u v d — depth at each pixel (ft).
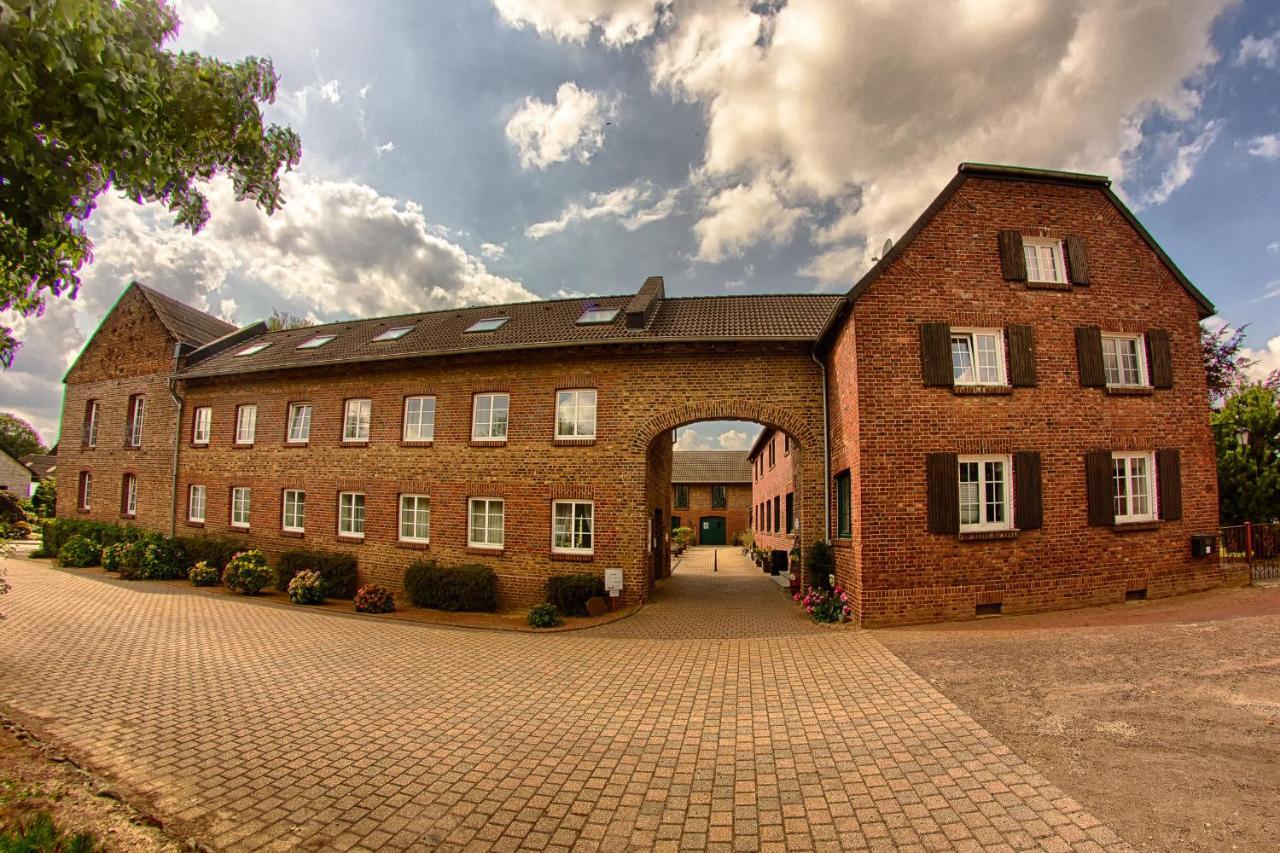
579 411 47.88
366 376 55.01
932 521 35.81
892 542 35.73
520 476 47.96
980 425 36.86
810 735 19.63
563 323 54.49
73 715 21.61
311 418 57.93
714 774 17.07
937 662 26.89
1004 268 38.24
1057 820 13.74
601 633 37.19
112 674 27.02
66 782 16.26
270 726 21.03
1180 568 38.32
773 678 26.27
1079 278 38.70
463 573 46.26
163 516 67.26
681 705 23.21
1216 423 51.83
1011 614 35.91
